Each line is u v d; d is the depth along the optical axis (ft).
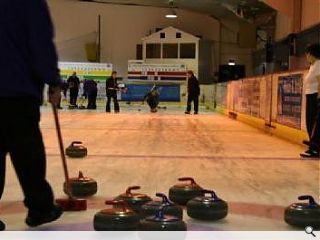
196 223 13.48
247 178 21.16
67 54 116.06
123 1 111.65
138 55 114.21
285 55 73.82
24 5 11.21
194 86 77.30
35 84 11.51
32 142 11.55
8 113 11.41
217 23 114.21
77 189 16.56
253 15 96.02
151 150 30.76
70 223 13.09
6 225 12.85
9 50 11.30
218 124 55.72
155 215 12.02
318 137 28.40
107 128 47.32
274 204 16.17
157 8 115.96
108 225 11.77
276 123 42.75
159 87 105.09
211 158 27.63
